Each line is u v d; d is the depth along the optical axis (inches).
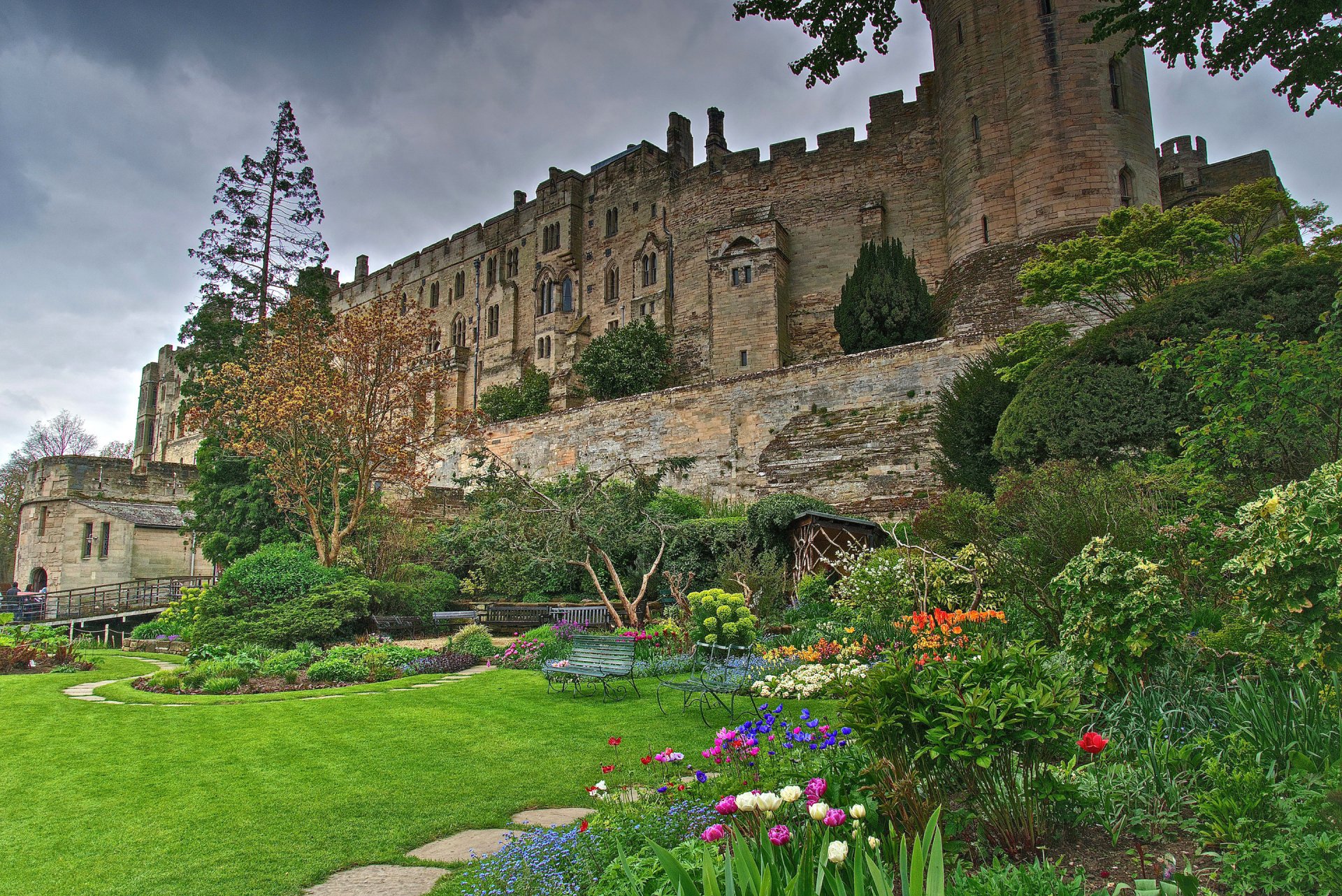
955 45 1266.0
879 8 462.9
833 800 177.8
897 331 1298.0
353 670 540.1
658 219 1993.1
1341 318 396.2
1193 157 1483.8
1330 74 418.6
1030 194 1142.3
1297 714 192.5
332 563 812.6
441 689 483.2
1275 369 372.2
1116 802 180.7
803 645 497.4
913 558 472.4
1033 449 685.3
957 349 1037.8
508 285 2325.3
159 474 1469.0
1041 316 1058.7
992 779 174.9
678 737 335.6
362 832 233.6
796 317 1628.9
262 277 1509.6
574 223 2199.8
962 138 1235.9
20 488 2283.5
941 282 1357.0
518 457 1472.7
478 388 2356.1
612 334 1733.5
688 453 1240.2
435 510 1170.6
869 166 1619.1
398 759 313.9
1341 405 356.8
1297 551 188.9
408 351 906.1
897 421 1051.9
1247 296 636.7
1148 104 1166.3
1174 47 432.5
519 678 522.0
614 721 373.7
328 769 301.0
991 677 186.2
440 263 2586.1
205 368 1325.0
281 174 1561.3
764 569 726.5
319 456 913.5
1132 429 634.8
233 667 543.8
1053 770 196.7
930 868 112.3
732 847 146.9
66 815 249.9
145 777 291.4
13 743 345.7
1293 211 861.2
